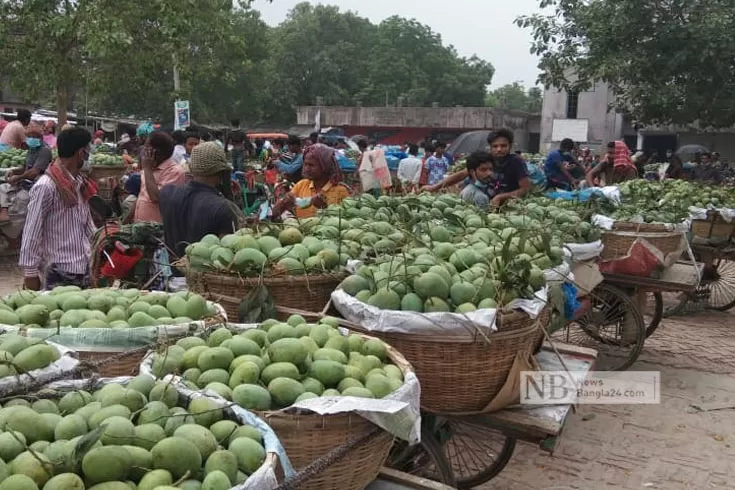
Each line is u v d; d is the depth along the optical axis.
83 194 4.83
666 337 7.48
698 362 6.64
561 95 34.69
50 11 10.47
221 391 2.26
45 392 2.19
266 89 60.75
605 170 11.49
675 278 6.25
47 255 4.70
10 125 11.59
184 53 11.35
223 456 1.85
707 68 9.80
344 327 3.20
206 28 11.59
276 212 6.08
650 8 9.87
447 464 3.41
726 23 9.33
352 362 2.61
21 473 1.67
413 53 73.38
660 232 6.29
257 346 2.59
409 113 45.84
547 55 11.09
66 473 1.69
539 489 4.24
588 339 6.95
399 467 3.56
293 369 2.41
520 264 3.27
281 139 18.33
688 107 10.05
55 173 4.62
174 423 1.99
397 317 3.03
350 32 73.06
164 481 1.74
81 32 9.94
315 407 2.19
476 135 26.81
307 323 3.10
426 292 3.17
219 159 4.36
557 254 4.31
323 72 66.50
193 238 4.29
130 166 11.44
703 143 31.75
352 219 4.72
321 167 5.89
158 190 5.70
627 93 10.46
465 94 73.56
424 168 16.11
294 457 2.20
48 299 3.24
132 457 1.77
